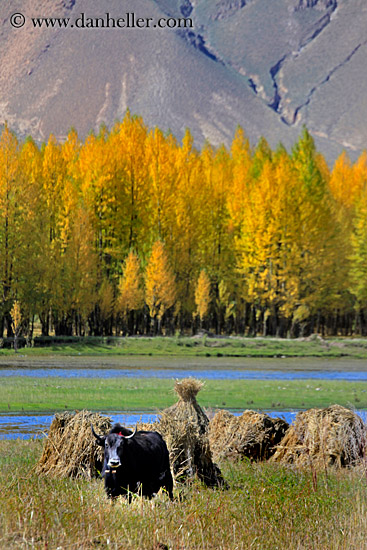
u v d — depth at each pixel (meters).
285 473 22.22
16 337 95.25
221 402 49.91
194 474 20.91
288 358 101.12
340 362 98.69
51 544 13.62
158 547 14.05
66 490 19.08
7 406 45.91
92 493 18.39
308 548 14.63
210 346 104.06
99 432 23.27
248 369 84.56
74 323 114.94
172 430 20.77
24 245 108.00
